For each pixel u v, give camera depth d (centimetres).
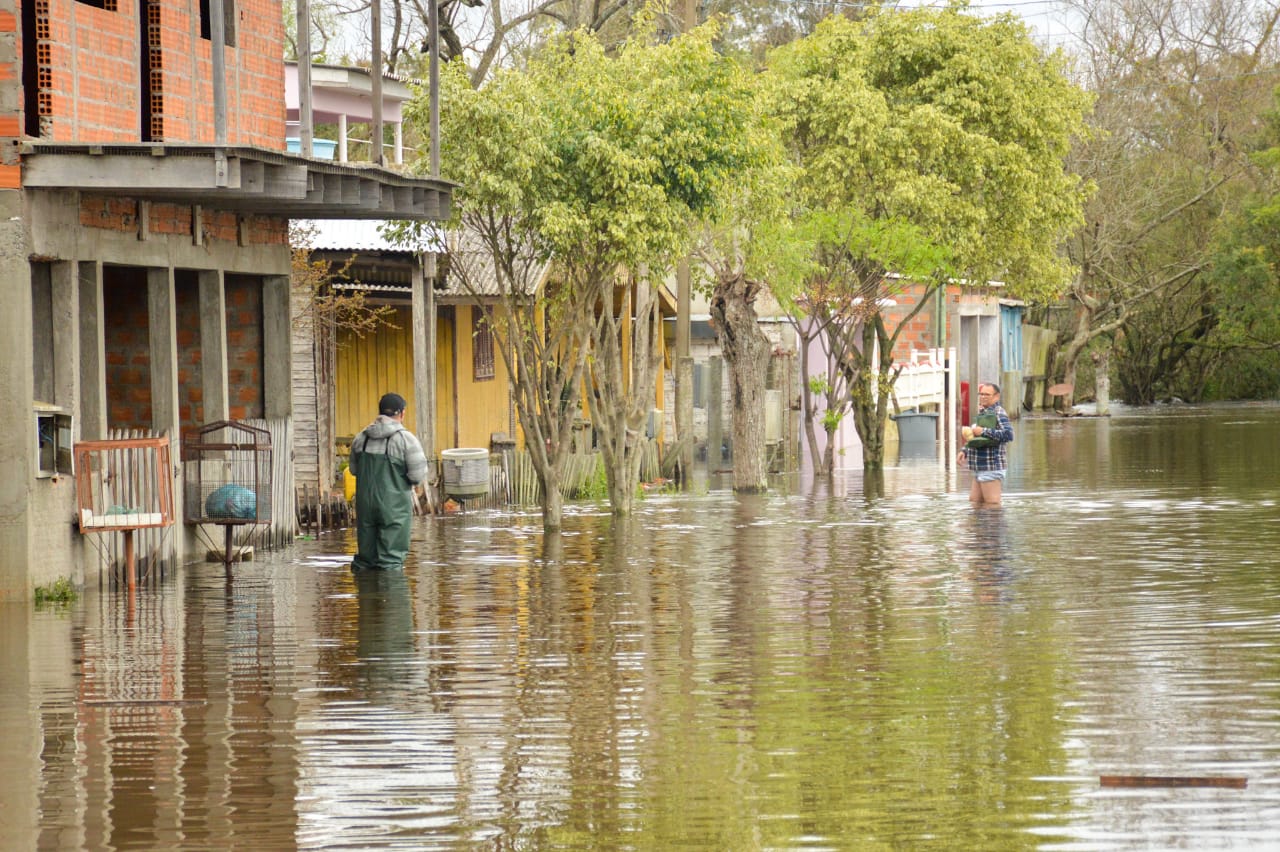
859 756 1076
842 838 905
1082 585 1862
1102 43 7819
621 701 1247
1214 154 8212
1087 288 7600
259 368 2334
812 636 1534
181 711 1220
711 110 2566
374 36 2370
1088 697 1243
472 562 2134
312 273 2691
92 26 1869
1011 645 1475
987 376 6956
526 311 2645
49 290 1811
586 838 911
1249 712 1185
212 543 2164
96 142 1764
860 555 2183
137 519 1847
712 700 1248
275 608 1727
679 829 924
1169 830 912
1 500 1723
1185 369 9000
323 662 1412
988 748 1091
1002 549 2233
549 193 2519
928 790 995
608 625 1608
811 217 3697
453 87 2447
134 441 1830
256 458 2075
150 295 2002
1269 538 2330
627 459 3050
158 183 1727
